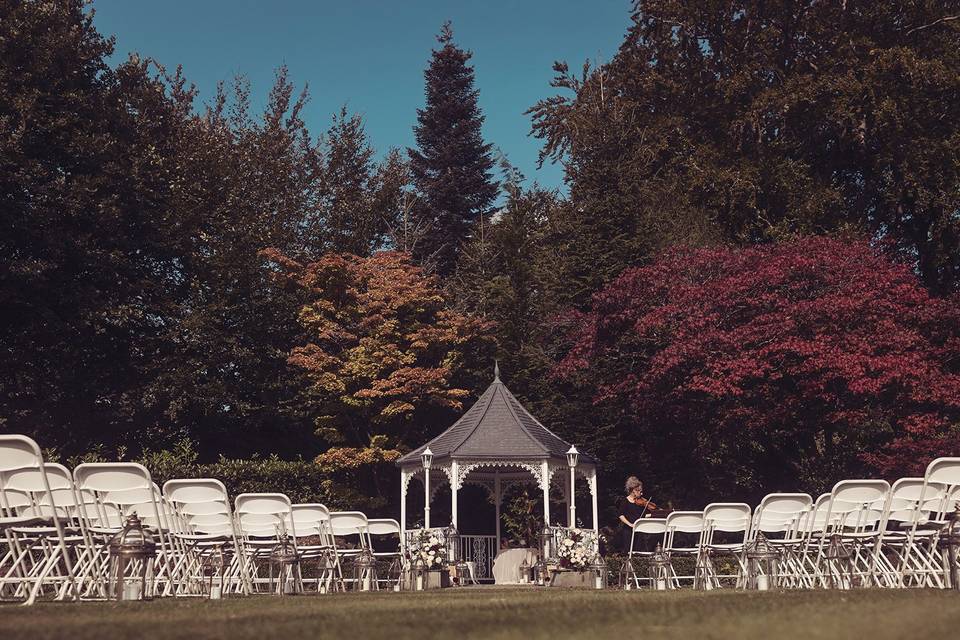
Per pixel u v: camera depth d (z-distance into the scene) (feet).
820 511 34.94
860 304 60.39
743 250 71.46
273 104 100.22
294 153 100.32
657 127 100.89
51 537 25.44
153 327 85.35
